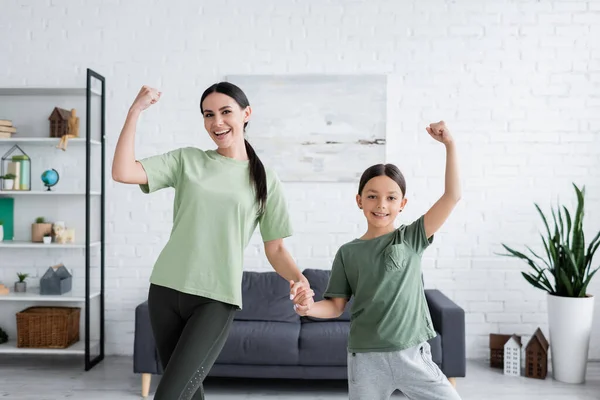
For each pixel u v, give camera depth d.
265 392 3.29
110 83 3.99
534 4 3.89
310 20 3.95
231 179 1.87
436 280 3.95
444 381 1.80
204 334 1.74
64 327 3.68
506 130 3.92
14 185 3.79
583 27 3.88
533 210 3.91
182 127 3.98
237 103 1.89
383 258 1.84
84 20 3.99
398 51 3.93
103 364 3.77
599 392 3.23
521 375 3.55
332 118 3.92
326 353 3.15
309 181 3.93
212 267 1.80
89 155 3.63
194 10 3.97
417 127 3.93
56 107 3.83
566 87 3.90
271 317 3.51
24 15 4.00
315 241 3.96
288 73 3.96
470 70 3.92
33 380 3.43
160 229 4.00
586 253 3.87
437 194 3.93
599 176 3.89
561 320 3.41
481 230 3.94
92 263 4.01
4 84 4.01
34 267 4.02
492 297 3.93
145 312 3.18
